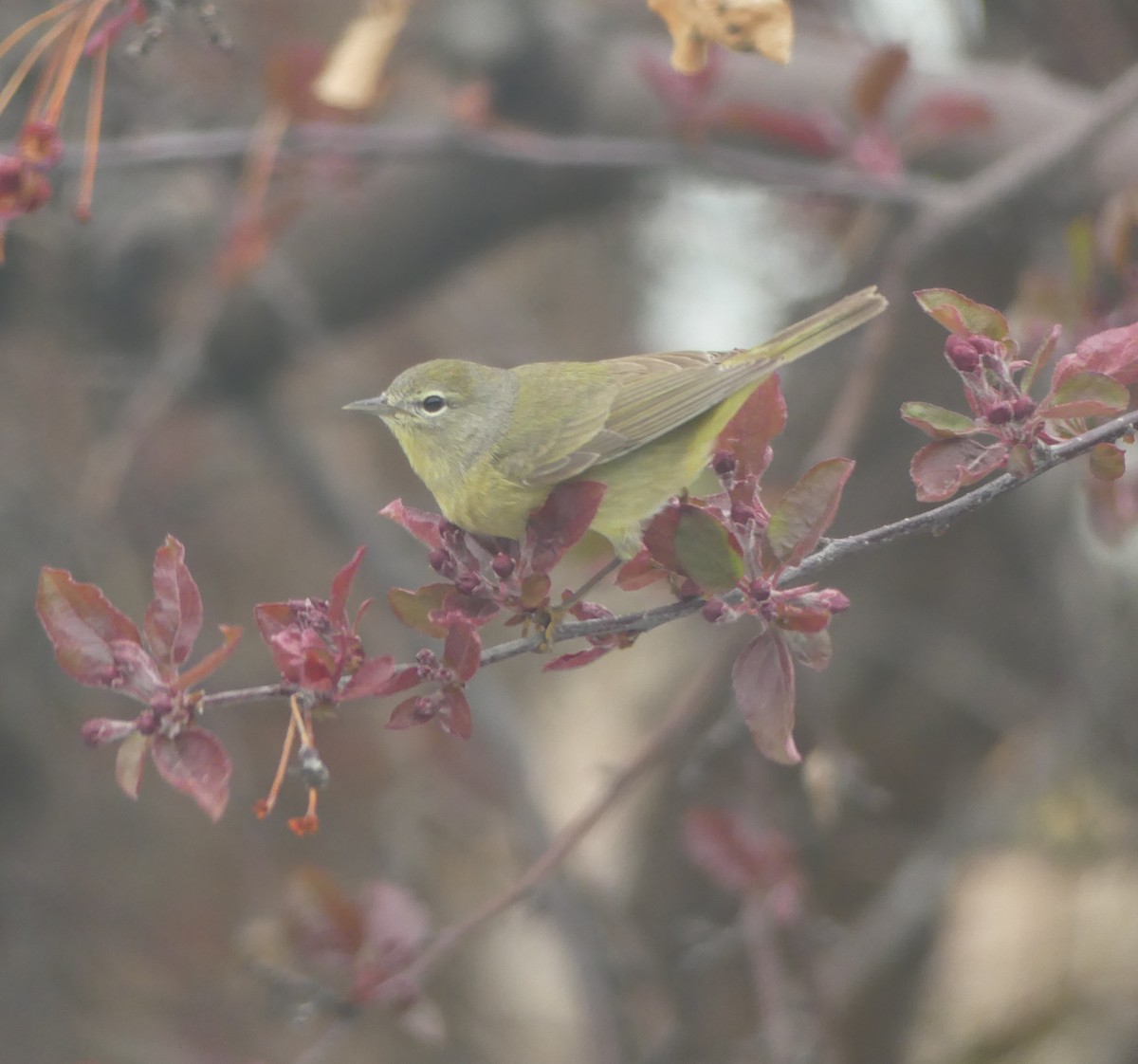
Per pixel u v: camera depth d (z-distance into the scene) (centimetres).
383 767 1479
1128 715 1234
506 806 1309
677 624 1614
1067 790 1328
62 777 1432
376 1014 897
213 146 947
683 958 1210
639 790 1445
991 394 520
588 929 1088
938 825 1338
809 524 525
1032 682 1462
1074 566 1281
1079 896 1355
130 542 1475
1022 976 1330
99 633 504
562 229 1688
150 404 1156
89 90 1127
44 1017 1342
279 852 1464
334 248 1336
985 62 1348
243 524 1641
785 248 1520
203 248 1342
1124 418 515
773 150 1141
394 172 1311
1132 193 726
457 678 523
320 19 1277
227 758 496
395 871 1291
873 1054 1336
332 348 1423
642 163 1007
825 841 1317
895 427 1359
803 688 891
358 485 1623
